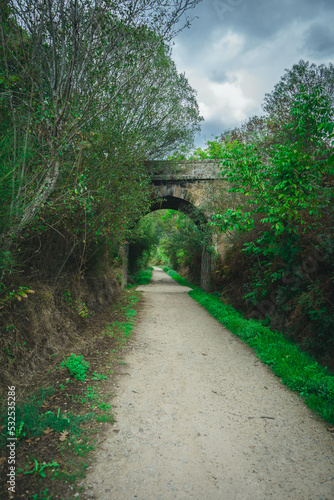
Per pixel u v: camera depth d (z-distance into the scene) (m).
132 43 5.25
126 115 6.88
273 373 4.95
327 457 2.78
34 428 2.90
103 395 3.87
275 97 9.82
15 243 4.21
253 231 8.85
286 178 5.59
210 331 7.88
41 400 3.48
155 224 25.73
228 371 4.99
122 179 7.17
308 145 6.41
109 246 9.08
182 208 18.98
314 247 5.77
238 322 7.96
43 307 5.20
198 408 3.68
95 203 5.90
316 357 5.30
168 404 3.76
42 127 4.27
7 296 3.79
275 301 7.53
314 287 5.59
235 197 10.98
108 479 2.40
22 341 4.32
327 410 3.54
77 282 7.40
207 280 16.62
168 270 41.97
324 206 5.25
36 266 5.57
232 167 6.44
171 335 7.30
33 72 4.11
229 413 3.58
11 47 4.30
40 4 4.15
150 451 2.79
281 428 3.28
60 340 5.32
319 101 5.39
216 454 2.78
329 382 3.95
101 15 4.61
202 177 16.41
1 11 3.90
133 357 5.48
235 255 10.94
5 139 3.69
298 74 9.38
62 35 4.48
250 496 2.28
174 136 13.59
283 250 6.61
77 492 2.24
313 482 2.45
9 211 3.71
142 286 20.41
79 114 4.34
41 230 4.78
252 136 11.03
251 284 8.91
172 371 4.90
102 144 6.16
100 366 4.84
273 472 2.56
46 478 2.34
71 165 5.23
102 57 4.98
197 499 2.23
